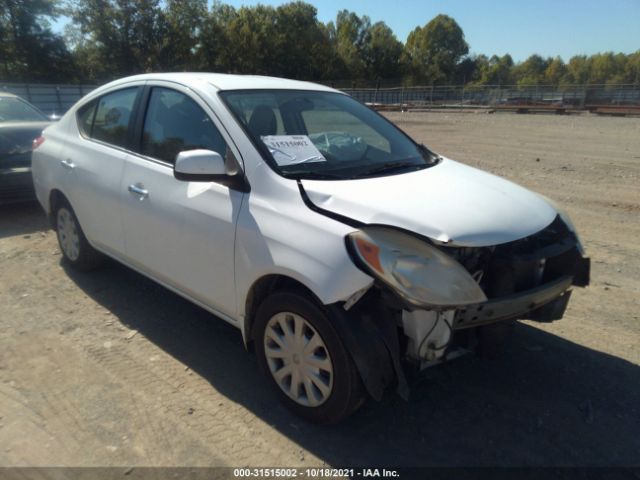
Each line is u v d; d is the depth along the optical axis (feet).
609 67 337.31
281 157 9.86
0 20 149.18
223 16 215.72
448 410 9.80
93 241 14.02
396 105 133.69
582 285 10.46
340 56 242.78
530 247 8.98
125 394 10.08
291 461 8.50
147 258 11.89
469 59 337.93
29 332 12.27
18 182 20.65
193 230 10.36
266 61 219.82
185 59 190.70
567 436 9.18
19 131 21.52
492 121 81.51
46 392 10.09
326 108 12.37
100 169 12.97
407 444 8.91
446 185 9.91
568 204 24.75
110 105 13.57
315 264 8.27
